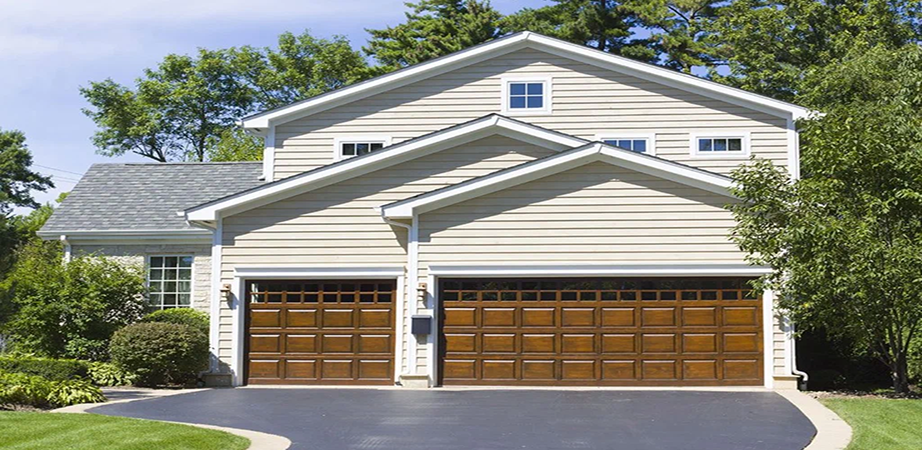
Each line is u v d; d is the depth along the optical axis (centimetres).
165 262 2225
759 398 1569
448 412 1408
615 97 2075
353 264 1845
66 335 1991
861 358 1948
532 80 2095
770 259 1570
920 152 1512
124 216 2269
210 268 2203
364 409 1447
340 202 1870
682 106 2061
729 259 1741
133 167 2547
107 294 2041
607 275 1759
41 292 1978
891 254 1435
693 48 3981
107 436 1102
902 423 1276
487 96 2102
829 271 1475
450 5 4362
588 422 1304
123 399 1579
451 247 1778
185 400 1568
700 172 1736
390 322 1830
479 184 1762
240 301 1852
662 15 4003
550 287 1780
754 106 2045
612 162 1764
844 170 1544
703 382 1742
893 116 1666
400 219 1798
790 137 2027
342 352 1831
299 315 1848
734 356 1745
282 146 2122
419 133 2103
